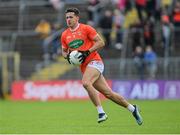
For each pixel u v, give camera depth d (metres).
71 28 37.94
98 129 36.31
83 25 37.81
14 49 85.19
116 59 77.50
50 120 44.38
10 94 79.50
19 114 51.66
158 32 80.25
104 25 81.25
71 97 76.06
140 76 76.38
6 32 90.50
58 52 81.69
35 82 77.69
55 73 79.81
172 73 75.50
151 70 75.94
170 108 57.72
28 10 91.94
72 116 48.41
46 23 85.44
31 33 86.38
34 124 40.94
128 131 34.81
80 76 78.75
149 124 39.66
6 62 80.44
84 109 57.84
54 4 89.56
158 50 79.44
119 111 53.56
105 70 77.69
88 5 88.56
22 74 80.69
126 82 75.69
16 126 39.41
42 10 91.31
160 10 80.25
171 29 78.50
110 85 75.94
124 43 80.19
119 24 81.00
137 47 76.06
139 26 79.19
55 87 76.69
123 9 81.50
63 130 35.97
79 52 37.09
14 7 93.44
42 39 85.19
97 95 37.28
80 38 37.66
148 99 75.00
